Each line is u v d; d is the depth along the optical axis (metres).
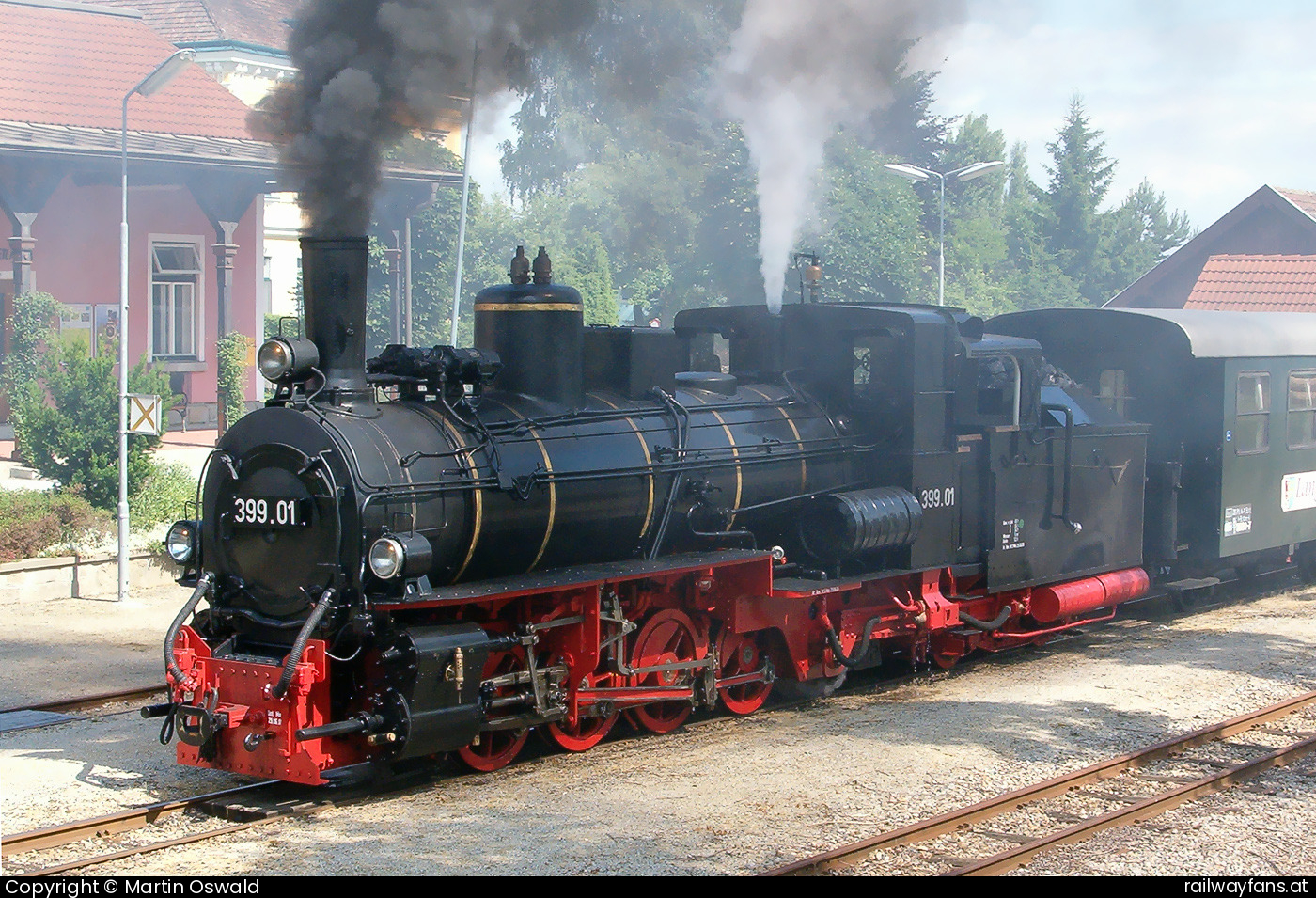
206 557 8.80
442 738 8.15
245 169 23.42
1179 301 32.81
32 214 21.38
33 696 11.00
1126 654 12.83
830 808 7.82
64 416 16.69
